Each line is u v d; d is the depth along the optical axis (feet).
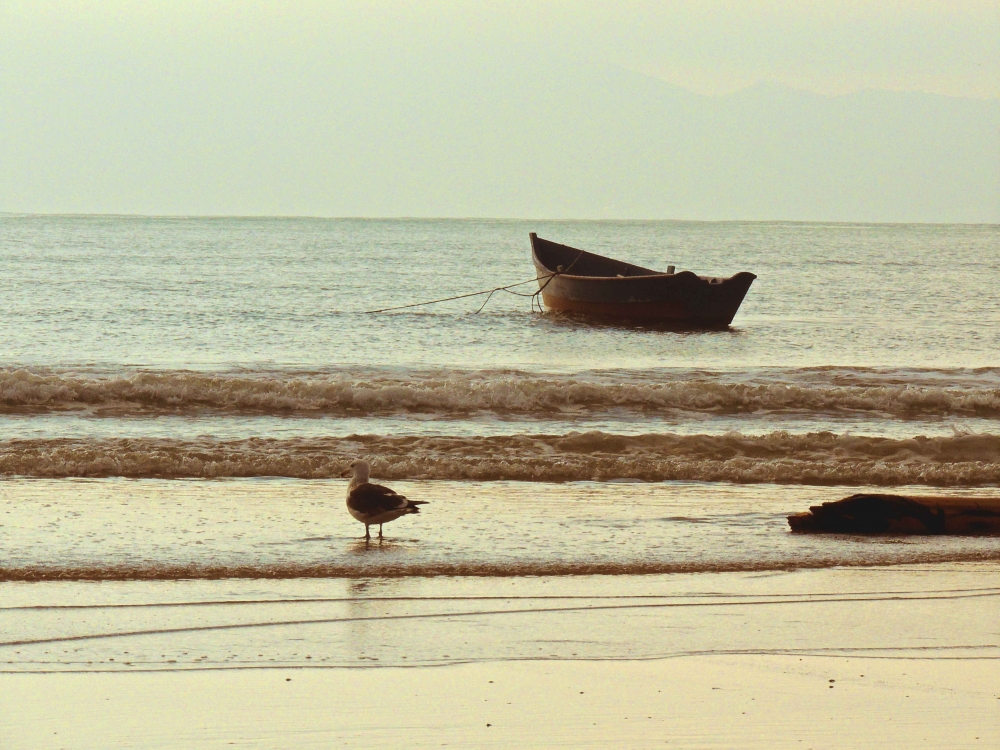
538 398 256.52
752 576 120.16
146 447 187.21
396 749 73.82
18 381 245.04
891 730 78.43
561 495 162.09
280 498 155.74
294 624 100.22
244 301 544.21
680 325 479.00
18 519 136.98
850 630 101.55
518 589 113.09
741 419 248.52
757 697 84.43
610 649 95.14
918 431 236.43
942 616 106.42
